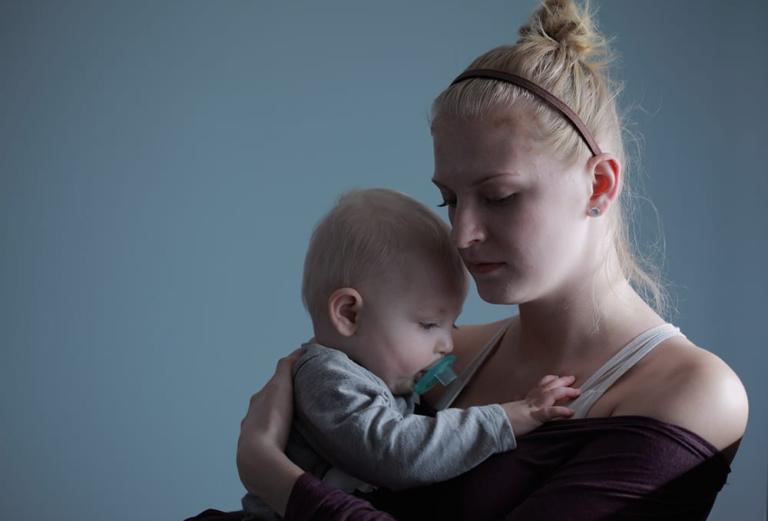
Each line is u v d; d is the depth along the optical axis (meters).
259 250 3.21
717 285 2.97
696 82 2.99
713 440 1.13
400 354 1.32
